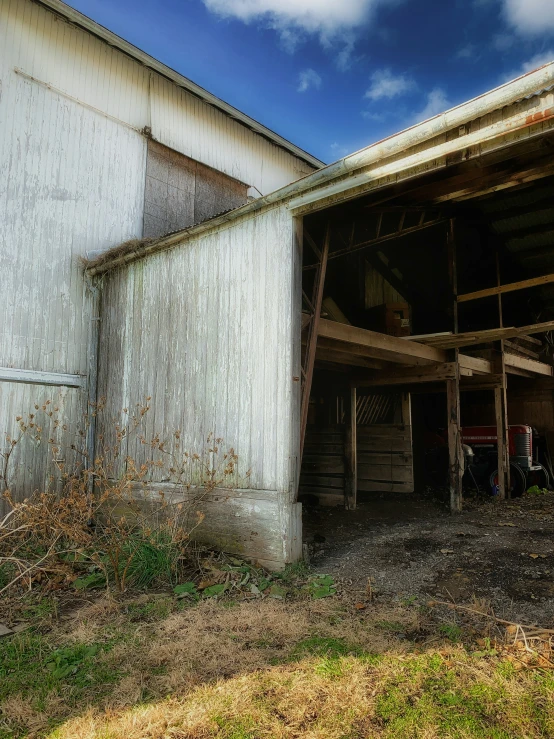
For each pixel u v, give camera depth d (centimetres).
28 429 562
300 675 238
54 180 607
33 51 599
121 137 688
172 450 505
